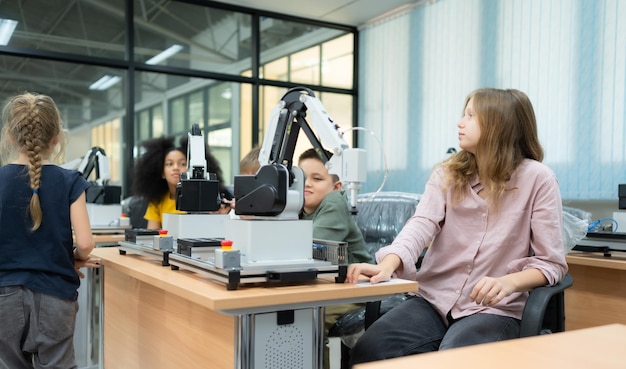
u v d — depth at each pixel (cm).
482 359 63
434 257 155
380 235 229
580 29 321
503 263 145
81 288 248
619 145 298
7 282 147
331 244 130
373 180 504
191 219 156
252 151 224
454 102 415
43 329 152
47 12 415
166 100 461
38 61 418
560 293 135
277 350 119
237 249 125
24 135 155
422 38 448
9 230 149
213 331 129
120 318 194
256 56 489
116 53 438
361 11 485
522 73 359
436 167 163
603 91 307
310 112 133
